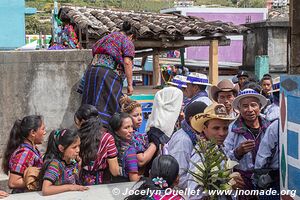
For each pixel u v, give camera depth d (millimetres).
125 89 9352
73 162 4102
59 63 6562
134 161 4367
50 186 3885
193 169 3562
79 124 4535
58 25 10867
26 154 4164
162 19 10508
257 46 13883
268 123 4316
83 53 6648
